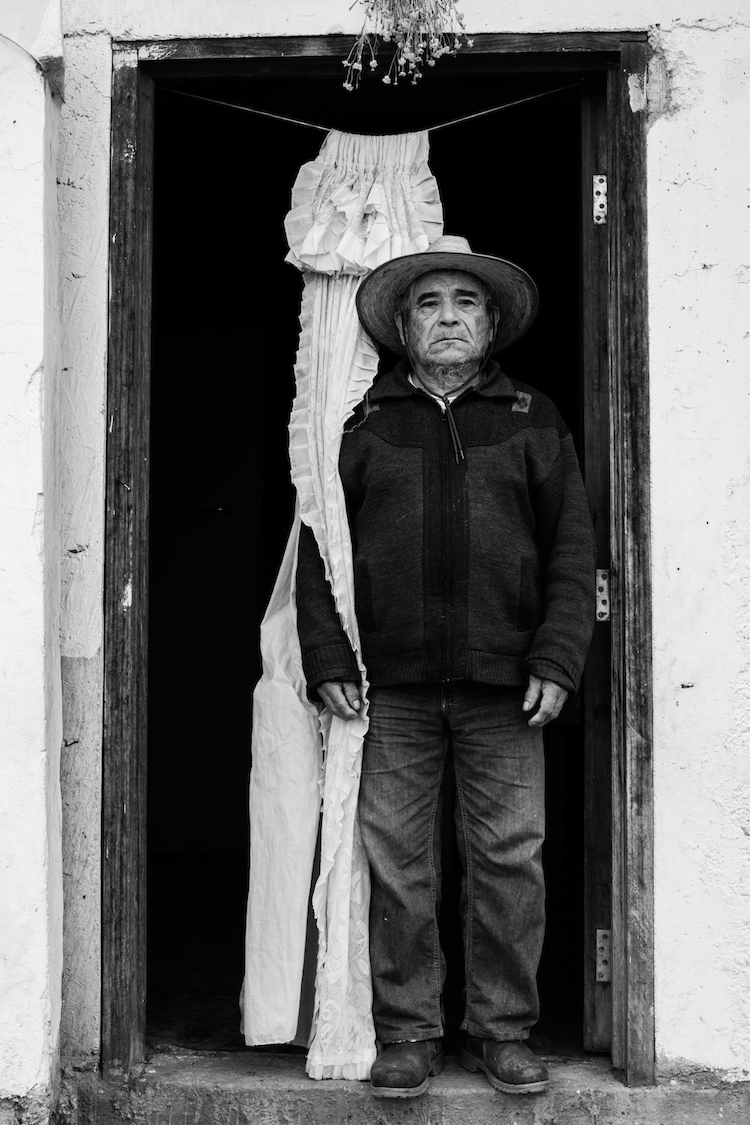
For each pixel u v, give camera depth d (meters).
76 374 2.97
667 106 2.93
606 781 3.03
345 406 2.99
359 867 2.93
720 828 2.86
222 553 5.37
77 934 2.92
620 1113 2.82
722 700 2.87
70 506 2.95
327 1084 2.86
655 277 2.91
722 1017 2.84
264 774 2.95
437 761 2.95
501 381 2.97
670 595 2.88
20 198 2.75
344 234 3.01
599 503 3.04
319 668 2.84
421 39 2.89
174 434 5.40
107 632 2.94
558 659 2.74
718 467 2.89
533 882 2.86
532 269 5.09
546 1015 3.38
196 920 4.45
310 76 3.06
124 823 2.92
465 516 2.86
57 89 2.86
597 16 2.94
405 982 2.88
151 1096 2.88
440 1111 2.83
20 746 2.72
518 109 4.50
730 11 2.93
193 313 5.39
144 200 3.03
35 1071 2.72
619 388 2.94
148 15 2.99
